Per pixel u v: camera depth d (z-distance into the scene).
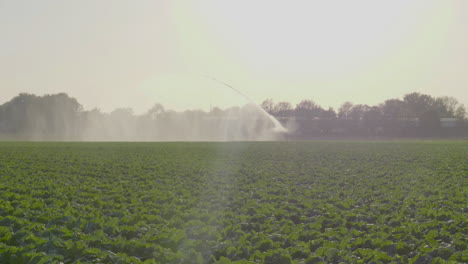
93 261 8.79
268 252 9.50
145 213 13.90
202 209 14.55
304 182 22.83
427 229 11.72
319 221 12.69
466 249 9.83
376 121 105.94
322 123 104.69
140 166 29.30
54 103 132.75
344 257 9.45
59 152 41.09
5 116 132.12
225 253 9.76
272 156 39.12
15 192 17.59
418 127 101.81
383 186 20.39
